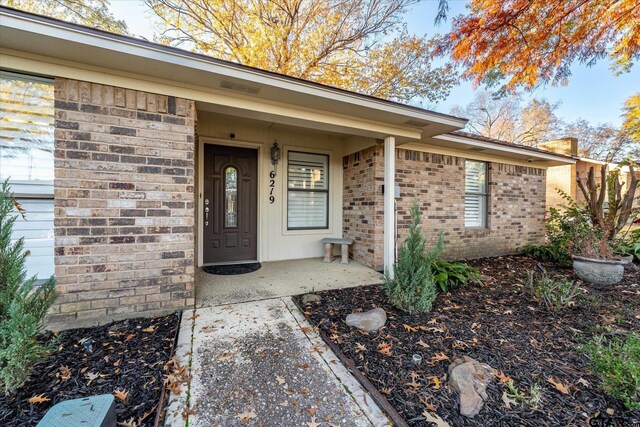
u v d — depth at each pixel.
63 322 2.45
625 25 4.11
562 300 3.06
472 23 4.55
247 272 4.30
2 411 1.51
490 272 4.82
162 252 2.78
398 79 8.48
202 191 4.63
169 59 2.41
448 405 1.66
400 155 5.18
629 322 2.78
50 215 2.66
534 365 2.06
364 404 1.69
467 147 5.56
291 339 2.39
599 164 10.48
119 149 2.60
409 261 3.00
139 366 1.95
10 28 1.96
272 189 5.13
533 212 7.02
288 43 7.77
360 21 7.80
